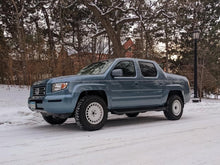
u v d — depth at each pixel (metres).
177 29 23.28
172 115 7.55
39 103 5.79
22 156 3.87
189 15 22.31
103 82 5.99
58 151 4.12
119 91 6.26
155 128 6.16
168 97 7.65
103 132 5.66
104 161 3.60
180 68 24.52
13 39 15.21
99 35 15.67
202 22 23.27
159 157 3.77
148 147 4.33
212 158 3.72
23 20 17.70
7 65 12.92
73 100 5.50
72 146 4.42
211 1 22.84
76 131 5.86
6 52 13.21
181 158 3.72
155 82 7.07
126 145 4.47
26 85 12.95
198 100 13.66
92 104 5.83
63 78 5.65
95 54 15.42
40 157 3.81
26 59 12.66
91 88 5.77
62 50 13.27
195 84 13.86
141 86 6.71
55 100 5.44
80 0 15.34
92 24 18.19
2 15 17.27
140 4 14.98
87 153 4.00
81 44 16.62
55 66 12.72
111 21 16.00
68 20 18.19
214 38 23.02
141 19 15.10
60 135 5.40
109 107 6.15
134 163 3.51
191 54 23.16
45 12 18.39
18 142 4.77
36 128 6.41
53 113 5.59
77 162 3.56
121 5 15.55
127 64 6.65
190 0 15.96
